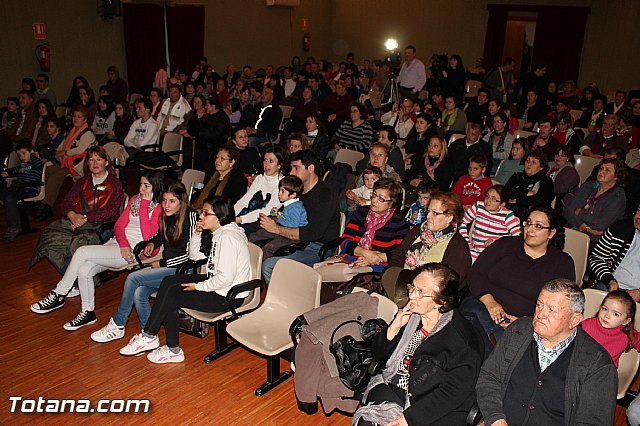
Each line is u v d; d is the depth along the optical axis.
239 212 4.78
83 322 4.05
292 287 3.33
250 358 3.73
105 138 8.02
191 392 3.34
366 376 2.63
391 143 5.67
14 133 8.29
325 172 5.80
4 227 6.08
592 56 12.43
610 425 2.15
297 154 4.27
